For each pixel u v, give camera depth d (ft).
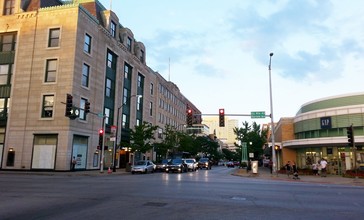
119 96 156.25
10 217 28.45
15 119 119.75
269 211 33.40
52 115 116.37
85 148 125.80
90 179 77.00
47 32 122.83
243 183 67.97
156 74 226.17
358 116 122.93
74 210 32.01
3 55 126.72
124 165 164.35
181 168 132.36
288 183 72.43
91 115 129.59
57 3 140.87
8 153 117.70
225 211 32.83
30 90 120.26
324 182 79.77
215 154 375.04
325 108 138.82
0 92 124.06
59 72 118.52
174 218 28.86
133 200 39.24
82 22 124.57
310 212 33.37
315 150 139.54
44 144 115.65
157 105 226.58
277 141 198.90
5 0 131.13
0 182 62.18
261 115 115.34
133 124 173.68
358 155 124.16
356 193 51.44
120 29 166.40
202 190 51.29
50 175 93.86
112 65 152.46
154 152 208.13
